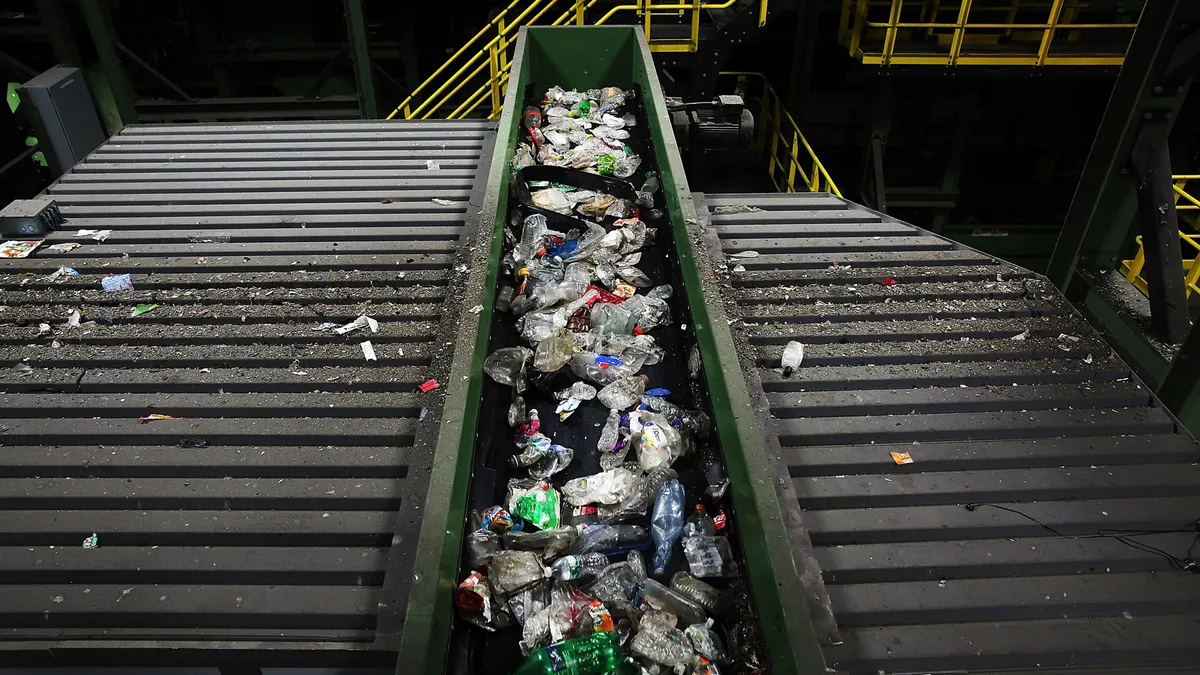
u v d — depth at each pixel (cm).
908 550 243
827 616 219
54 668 228
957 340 329
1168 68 312
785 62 812
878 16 707
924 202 721
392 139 533
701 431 248
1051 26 597
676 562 213
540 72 559
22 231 411
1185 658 217
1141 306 351
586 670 177
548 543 213
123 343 332
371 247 400
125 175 483
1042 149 775
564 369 282
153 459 275
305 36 771
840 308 349
